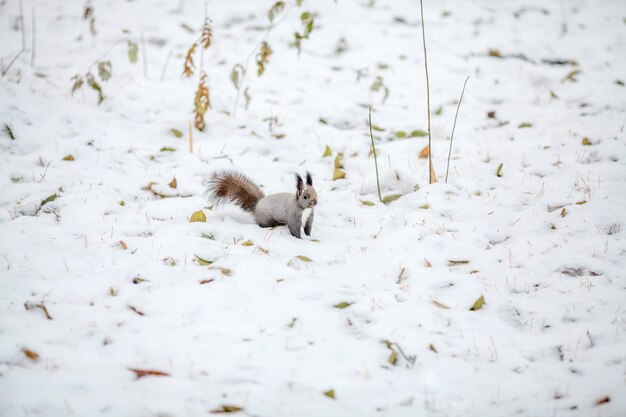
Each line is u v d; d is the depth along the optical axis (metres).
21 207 9.73
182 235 9.19
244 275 8.23
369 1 21.06
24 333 6.66
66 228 9.19
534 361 6.74
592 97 15.23
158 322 7.12
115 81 15.37
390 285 8.23
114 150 12.30
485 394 6.20
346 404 5.98
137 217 9.83
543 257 8.73
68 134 12.57
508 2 22.03
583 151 12.26
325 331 7.17
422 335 7.16
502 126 14.13
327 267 8.64
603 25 20.53
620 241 8.94
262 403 5.91
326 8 20.42
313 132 13.87
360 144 13.38
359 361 6.66
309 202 9.17
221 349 6.72
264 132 13.75
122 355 6.50
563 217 9.72
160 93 15.05
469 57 18.12
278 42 18.44
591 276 8.22
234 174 10.34
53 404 5.68
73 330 6.83
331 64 17.52
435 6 21.28
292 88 16.03
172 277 8.06
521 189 10.97
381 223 10.05
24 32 17.62
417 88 16.27
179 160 12.16
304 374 6.39
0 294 7.32
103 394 5.88
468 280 8.33
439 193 10.80
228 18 19.62
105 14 19.31
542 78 16.70
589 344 6.93
